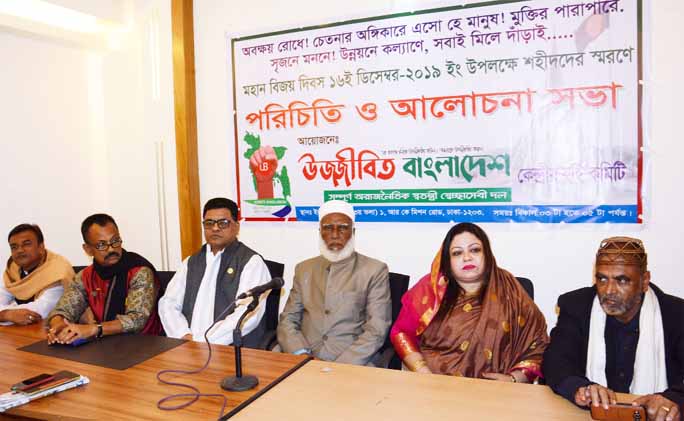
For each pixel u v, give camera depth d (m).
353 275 2.73
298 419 1.50
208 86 3.84
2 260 3.64
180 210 3.88
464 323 2.39
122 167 4.23
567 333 2.01
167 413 1.56
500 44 3.04
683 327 1.84
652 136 2.79
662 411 1.45
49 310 3.04
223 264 2.81
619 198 2.88
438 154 3.23
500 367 2.30
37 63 3.86
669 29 2.72
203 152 3.89
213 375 1.87
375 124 3.37
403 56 3.27
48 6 3.59
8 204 3.68
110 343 2.30
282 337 2.70
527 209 3.06
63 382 1.76
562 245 3.00
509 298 2.38
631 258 1.86
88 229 2.73
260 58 3.67
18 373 1.94
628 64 2.80
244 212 3.80
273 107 3.66
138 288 2.73
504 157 3.08
